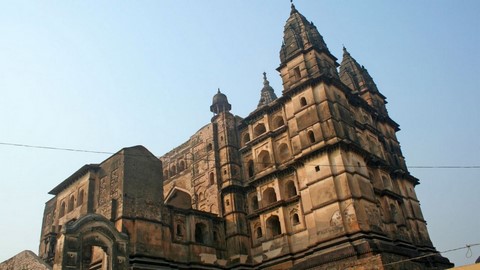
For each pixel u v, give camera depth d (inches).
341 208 1301.7
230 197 1644.9
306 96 1552.7
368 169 1534.2
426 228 1707.7
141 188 1430.9
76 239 1029.2
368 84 2001.7
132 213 1359.5
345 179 1327.5
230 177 1681.8
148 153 1525.6
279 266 1435.8
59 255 992.9
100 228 1089.4
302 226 1423.5
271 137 1648.6
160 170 1529.3
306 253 1358.3
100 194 1488.7
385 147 1792.6
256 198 1648.6
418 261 1419.8
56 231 1659.7
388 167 1646.2
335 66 1744.6
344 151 1393.9
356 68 2054.6
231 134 1807.3
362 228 1253.1
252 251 1556.3
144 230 1350.9
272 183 1568.7
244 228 1599.4
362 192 1349.7
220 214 1654.8
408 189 1745.8
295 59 1665.8
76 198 1603.1
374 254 1179.9
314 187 1393.9
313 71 1593.3
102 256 1285.7
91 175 1553.9
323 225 1323.8
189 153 1934.1
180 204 1930.4
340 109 1535.4
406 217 1644.9
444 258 1649.9
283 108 1670.8
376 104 1958.7
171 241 1425.9
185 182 1891.0
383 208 1493.6
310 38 1680.6
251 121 1781.5
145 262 1295.5
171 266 1374.3
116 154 1489.9
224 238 1598.2
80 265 1007.0
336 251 1246.9
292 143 1542.8
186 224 1515.7
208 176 1777.8
